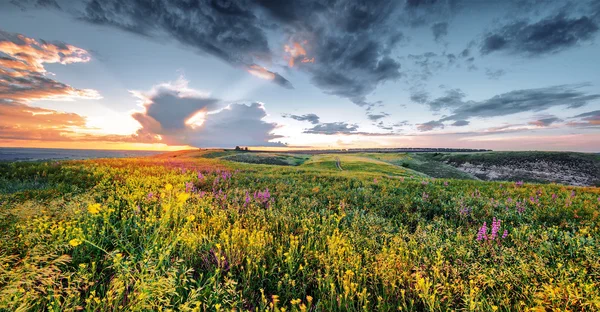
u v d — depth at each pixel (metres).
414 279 4.31
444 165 114.44
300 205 10.40
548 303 3.44
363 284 4.29
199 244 5.05
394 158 131.88
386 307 3.78
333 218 8.24
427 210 10.54
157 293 2.96
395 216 9.77
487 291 4.21
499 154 112.00
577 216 9.02
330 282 4.07
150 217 5.92
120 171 16.38
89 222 5.58
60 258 3.30
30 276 2.90
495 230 6.51
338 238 5.55
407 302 4.01
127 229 5.74
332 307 3.66
